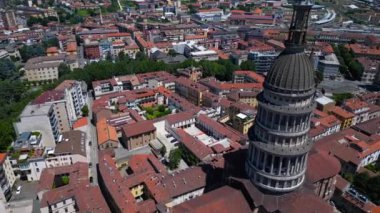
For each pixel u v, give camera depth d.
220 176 129.75
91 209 112.62
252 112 181.50
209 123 178.62
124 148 169.88
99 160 148.00
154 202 117.31
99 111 192.50
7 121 177.25
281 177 90.69
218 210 92.94
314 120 173.00
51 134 160.12
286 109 84.62
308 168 111.62
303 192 96.75
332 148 146.75
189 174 129.00
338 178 129.75
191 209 92.06
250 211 95.00
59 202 118.12
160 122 182.75
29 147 148.25
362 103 197.12
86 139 168.25
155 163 144.62
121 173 149.12
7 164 136.50
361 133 165.75
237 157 112.94
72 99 194.12
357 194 122.44
